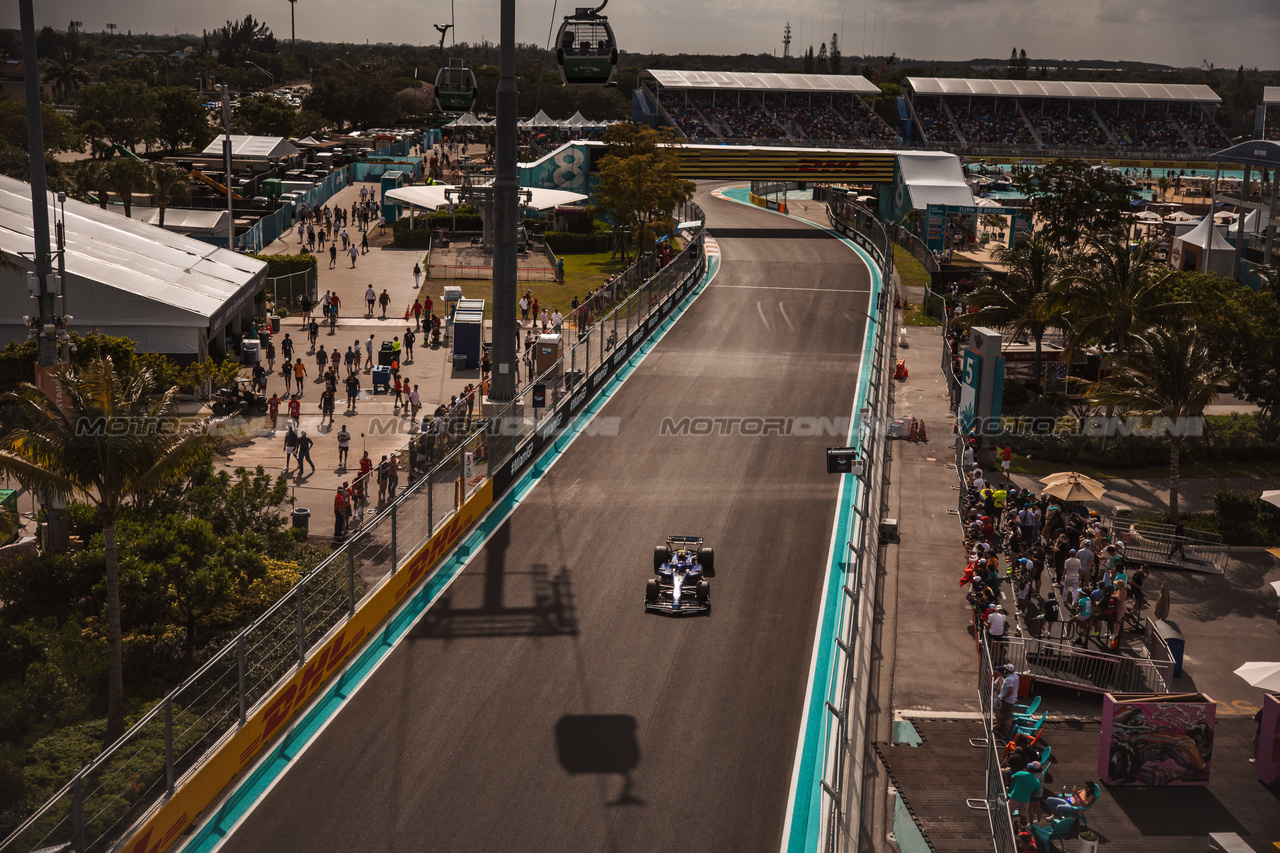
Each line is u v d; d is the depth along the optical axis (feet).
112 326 142.61
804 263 228.43
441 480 89.10
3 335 142.10
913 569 94.38
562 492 105.29
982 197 305.32
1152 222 285.02
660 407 133.69
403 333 186.50
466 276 238.07
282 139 373.81
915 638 81.97
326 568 71.51
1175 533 106.22
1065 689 77.15
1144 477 130.41
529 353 157.99
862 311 189.06
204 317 143.23
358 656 73.26
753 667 73.67
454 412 111.24
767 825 57.00
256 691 62.59
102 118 447.42
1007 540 99.55
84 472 66.03
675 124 438.81
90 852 48.06
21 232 150.10
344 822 55.67
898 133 482.28
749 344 164.25
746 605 83.05
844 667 73.51
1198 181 439.22
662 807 58.03
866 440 115.24
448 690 69.21
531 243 281.95
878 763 65.77
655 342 163.84
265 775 59.57
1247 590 98.07
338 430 133.28
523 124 463.01
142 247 169.07
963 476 109.91
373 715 66.03
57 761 60.90
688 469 112.98
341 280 230.48
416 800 57.72
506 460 105.19
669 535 95.66
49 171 287.07
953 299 188.75
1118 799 63.21
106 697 70.90
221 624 79.82
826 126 455.22
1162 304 139.13
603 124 466.70
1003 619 77.10
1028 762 64.28
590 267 255.50
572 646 75.41
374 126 606.96
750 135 444.55
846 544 95.71
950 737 68.08
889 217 295.07
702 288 200.54
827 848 49.85
